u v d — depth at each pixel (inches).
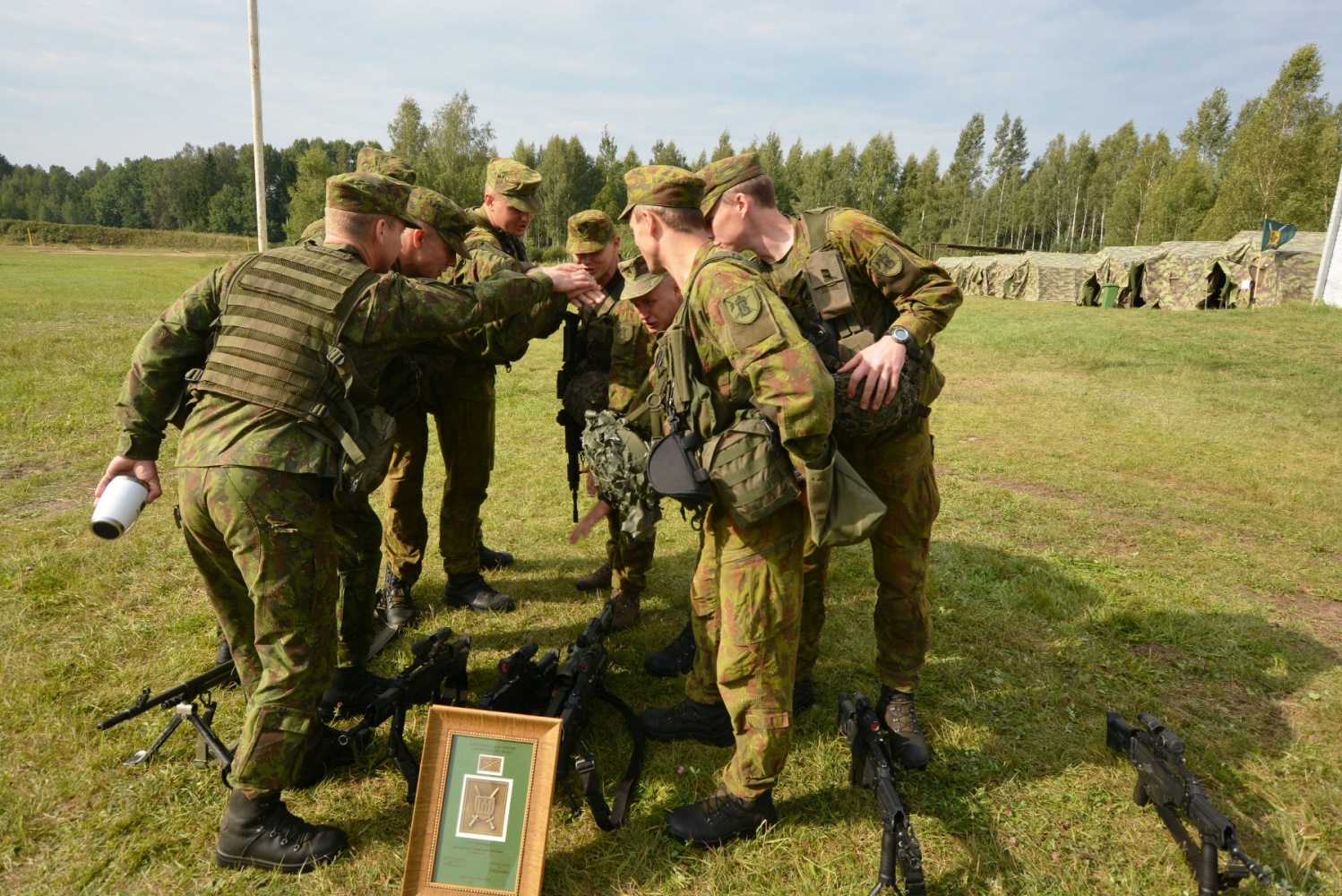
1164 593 171.0
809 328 100.1
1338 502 234.5
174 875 91.5
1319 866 96.3
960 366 494.3
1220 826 84.8
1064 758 115.7
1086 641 151.0
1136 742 105.1
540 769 88.2
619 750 116.6
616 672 139.4
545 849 86.3
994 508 229.6
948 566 184.1
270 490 88.2
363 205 98.2
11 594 155.4
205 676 118.3
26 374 354.0
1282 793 108.8
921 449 108.5
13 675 127.3
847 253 101.0
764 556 90.3
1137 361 488.1
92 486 224.4
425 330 96.6
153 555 176.6
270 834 92.5
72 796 102.5
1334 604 170.2
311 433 91.3
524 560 186.2
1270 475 263.0
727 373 87.0
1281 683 136.9
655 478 89.1
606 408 138.1
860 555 191.8
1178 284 910.4
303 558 91.2
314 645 93.7
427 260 123.8
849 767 112.5
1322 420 341.1
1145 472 268.7
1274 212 1624.0
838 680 137.0
